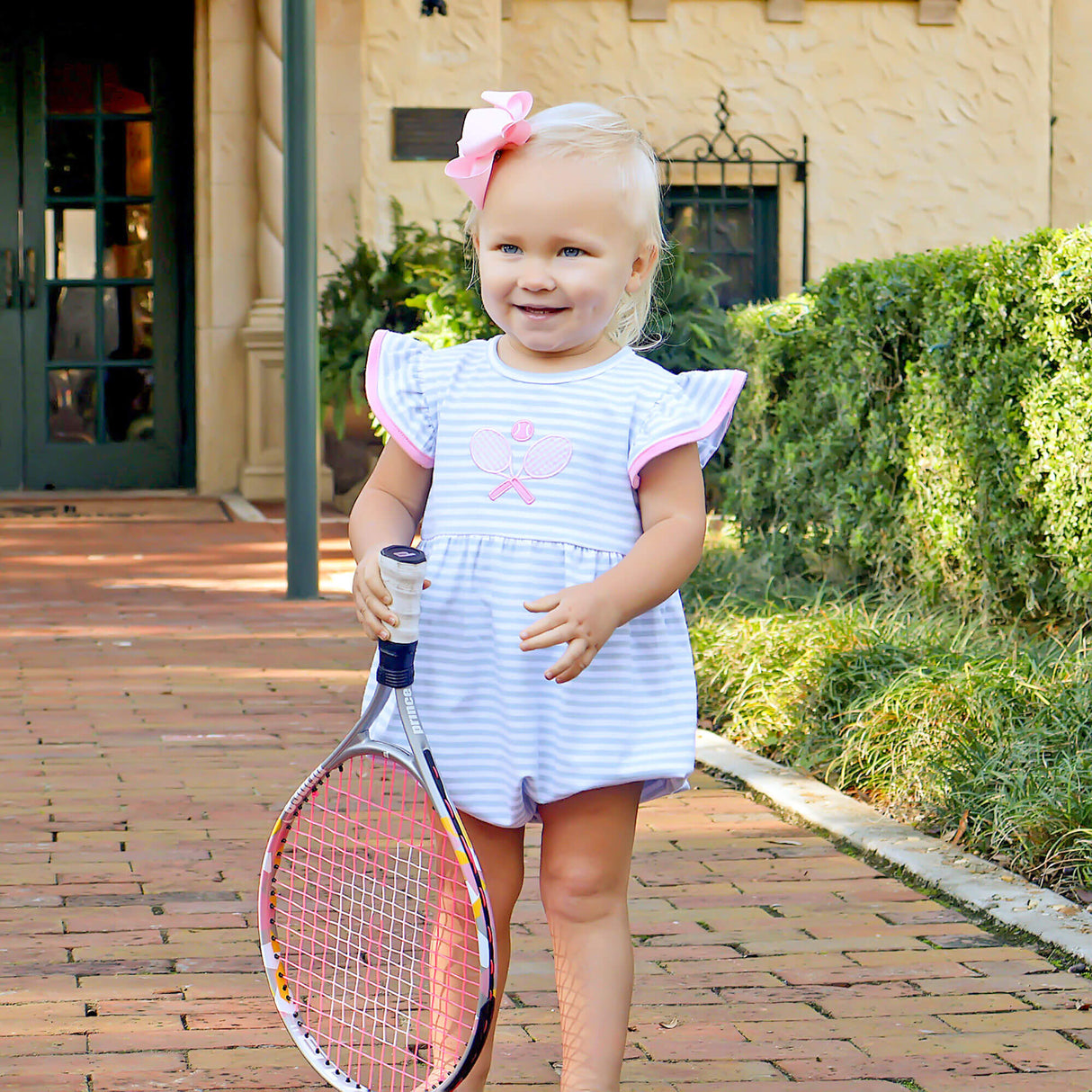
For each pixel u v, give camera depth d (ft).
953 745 14.66
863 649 18.01
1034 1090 8.61
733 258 45.32
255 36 42.83
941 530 20.98
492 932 6.38
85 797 14.56
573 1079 7.28
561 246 7.38
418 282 37.32
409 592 6.76
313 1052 7.09
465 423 7.69
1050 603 19.60
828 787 15.07
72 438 45.01
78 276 44.55
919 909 11.75
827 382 23.82
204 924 11.07
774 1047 9.20
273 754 16.34
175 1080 8.57
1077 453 18.20
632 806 7.61
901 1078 8.77
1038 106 45.88
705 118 44.83
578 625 6.86
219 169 43.06
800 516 24.97
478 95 42.91
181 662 21.35
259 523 38.06
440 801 6.55
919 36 45.39
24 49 43.57
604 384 7.61
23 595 27.09
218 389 43.68
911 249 45.78
